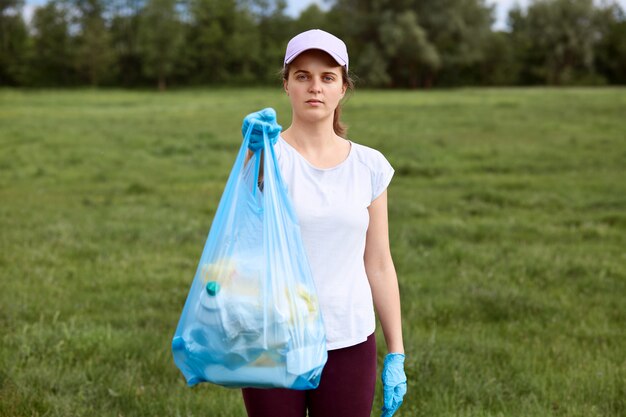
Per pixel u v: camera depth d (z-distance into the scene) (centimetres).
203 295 207
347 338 230
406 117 2714
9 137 2059
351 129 2264
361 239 234
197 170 1523
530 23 8006
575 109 2912
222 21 8531
